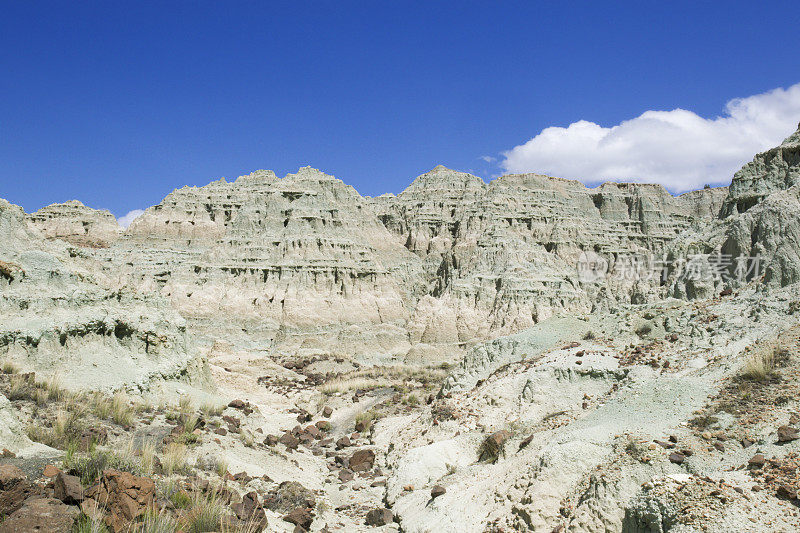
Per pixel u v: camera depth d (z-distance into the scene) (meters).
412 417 35.94
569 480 17.94
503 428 25.47
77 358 27.98
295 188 116.62
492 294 93.81
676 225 142.50
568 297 93.69
